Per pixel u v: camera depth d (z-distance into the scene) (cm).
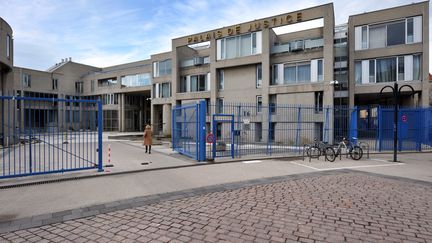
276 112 2089
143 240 365
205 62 2716
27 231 399
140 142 2073
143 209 495
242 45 2336
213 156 1109
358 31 2062
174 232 390
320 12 1956
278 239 365
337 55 2127
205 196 578
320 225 413
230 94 2416
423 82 1853
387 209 487
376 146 1502
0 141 1512
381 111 1496
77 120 1228
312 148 1214
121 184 693
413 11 1881
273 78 2211
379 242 356
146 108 4791
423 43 1853
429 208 492
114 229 404
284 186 662
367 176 786
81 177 766
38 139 942
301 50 2086
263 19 2186
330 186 660
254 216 453
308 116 1983
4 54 1625
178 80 2833
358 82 2069
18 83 3872
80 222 433
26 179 725
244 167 954
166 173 842
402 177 773
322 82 1966
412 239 365
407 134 1518
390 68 1969
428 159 1184
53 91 4428
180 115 1368
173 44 2800
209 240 363
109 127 4444
